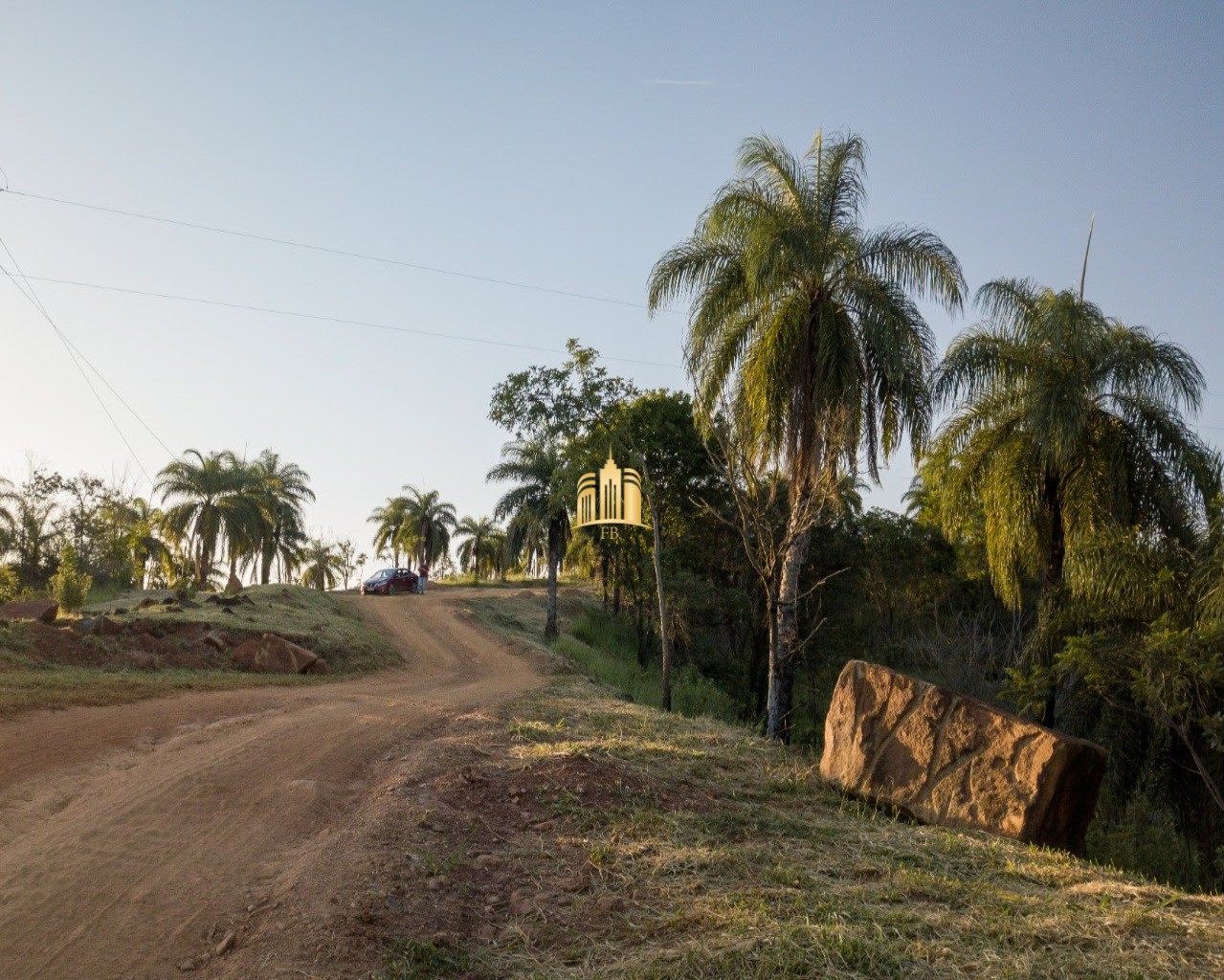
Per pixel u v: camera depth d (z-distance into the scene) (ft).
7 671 55.93
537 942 19.56
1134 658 55.01
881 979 16.30
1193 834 58.08
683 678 103.30
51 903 19.72
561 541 137.08
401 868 22.13
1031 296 66.13
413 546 257.75
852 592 107.55
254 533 177.37
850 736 35.06
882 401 63.98
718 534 108.68
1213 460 63.10
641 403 106.73
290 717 43.93
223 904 20.48
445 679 83.56
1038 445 63.00
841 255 63.36
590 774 30.71
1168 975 16.21
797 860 24.61
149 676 60.64
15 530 121.49
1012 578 68.95
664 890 21.75
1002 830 29.99
